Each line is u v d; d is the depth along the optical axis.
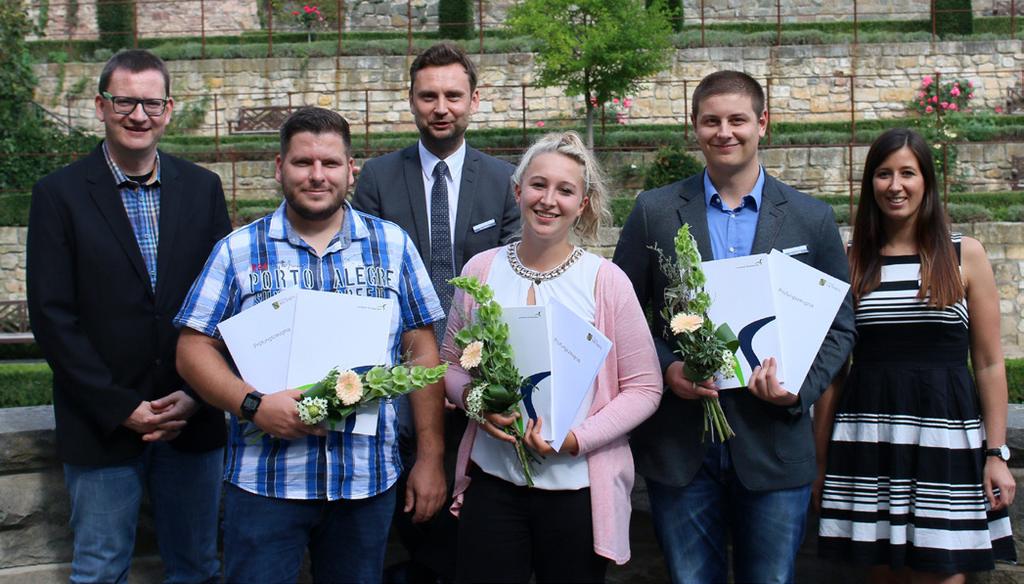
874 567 3.74
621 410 3.06
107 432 3.30
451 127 3.95
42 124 16.39
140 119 3.41
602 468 3.06
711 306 3.19
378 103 18.97
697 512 3.29
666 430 3.29
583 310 3.12
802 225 3.32
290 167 3.02
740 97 3.25
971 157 15.05
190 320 3.04
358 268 3.13
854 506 3.47
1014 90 18.14
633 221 3.45
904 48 18.41
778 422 3.23
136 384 3.40
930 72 18.39
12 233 13.89
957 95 17.89
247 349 2.97
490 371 3.00
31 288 3.32
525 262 3.21
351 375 2.88
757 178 3.38
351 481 3.04
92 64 19.23
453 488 3.39
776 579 3.21
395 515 3.72
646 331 3.15
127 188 3.51
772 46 18.80
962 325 3.43
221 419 3.62
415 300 3.25
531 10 14.48
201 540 3.62
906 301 3.44
